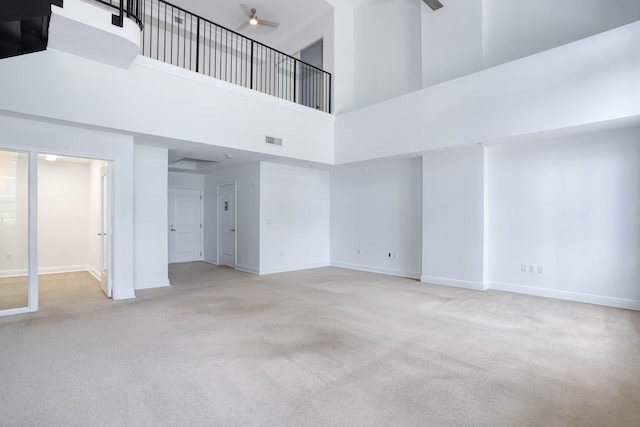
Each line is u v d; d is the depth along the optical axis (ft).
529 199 17.49
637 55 12.59
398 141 20.21
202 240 30.68
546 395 7.68
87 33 12.16
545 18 17.33
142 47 22.59
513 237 18.02
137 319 13.06
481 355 9.89
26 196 14.06
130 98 15.02
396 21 23.76
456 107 17.63
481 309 14.73
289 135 21.43
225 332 11.67
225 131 18.33
